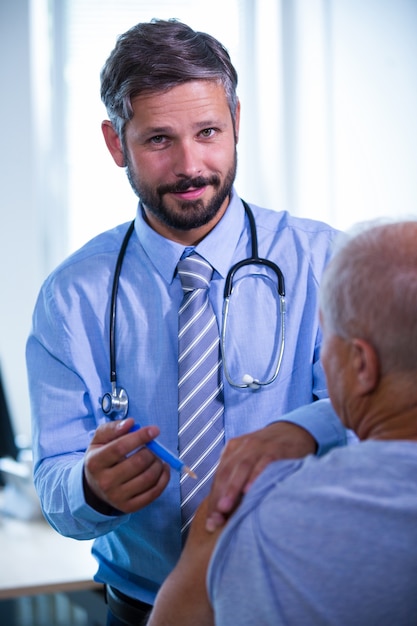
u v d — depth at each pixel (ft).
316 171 10.68
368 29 10.50
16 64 10.51
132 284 4.65
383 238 2.97
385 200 10.61
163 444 4.49
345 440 3.66
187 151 4.23
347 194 10.58
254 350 4.54
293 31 10.66
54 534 7.49
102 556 4.86
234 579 2.84
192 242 4.62
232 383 4.43
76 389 4.65
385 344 2.89
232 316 4.56
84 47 11.02
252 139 11.28
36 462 4.67
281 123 10.82
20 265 10.59
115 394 4.53
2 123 10.49
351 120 10.52
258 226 4.83
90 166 11.14
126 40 4.31
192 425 4.40
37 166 10.76
